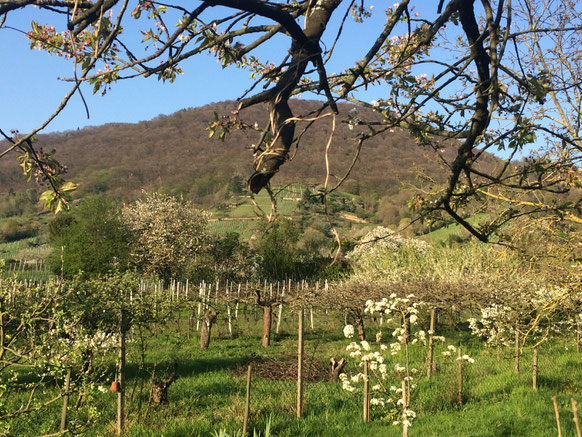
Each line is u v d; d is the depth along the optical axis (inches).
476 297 637.9
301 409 378.3
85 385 269.1
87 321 410.0
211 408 414.0
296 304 824.9
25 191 4825.3
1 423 246.5
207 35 77.8
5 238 3993.6
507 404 388.8
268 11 67.7
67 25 59.0
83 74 56.6
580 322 506.0
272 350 786.2
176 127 7608.3
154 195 1702.8
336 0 78.3
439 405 397.7
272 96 74.4
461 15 93.8
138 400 414.0
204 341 807.1
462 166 91.4
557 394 410.0
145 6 75.0
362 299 777.6
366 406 366.3
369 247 1002.1
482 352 634.8
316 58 74.4
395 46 104.1
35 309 274.4
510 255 219.9
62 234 1667.1
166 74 84.9
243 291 868.0
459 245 849.5
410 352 670.5
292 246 1312.7
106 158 6712.6
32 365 251.3
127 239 1589.6
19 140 57.7
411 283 772.0
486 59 95.3
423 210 100.5
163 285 1509.6
